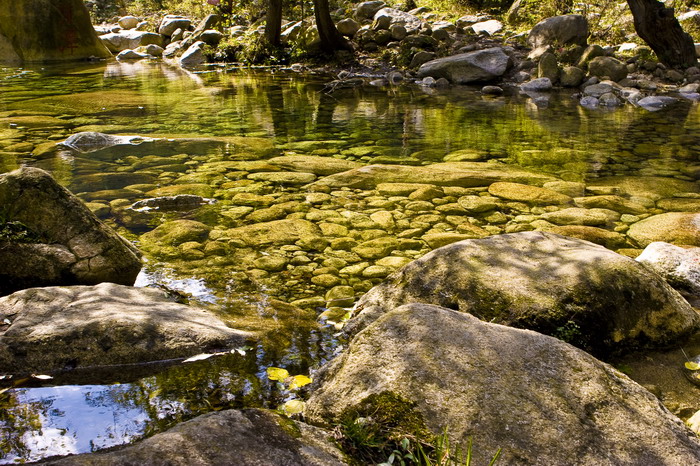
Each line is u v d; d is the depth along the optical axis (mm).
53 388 2350
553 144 7246
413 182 5578
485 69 12562
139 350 2547
